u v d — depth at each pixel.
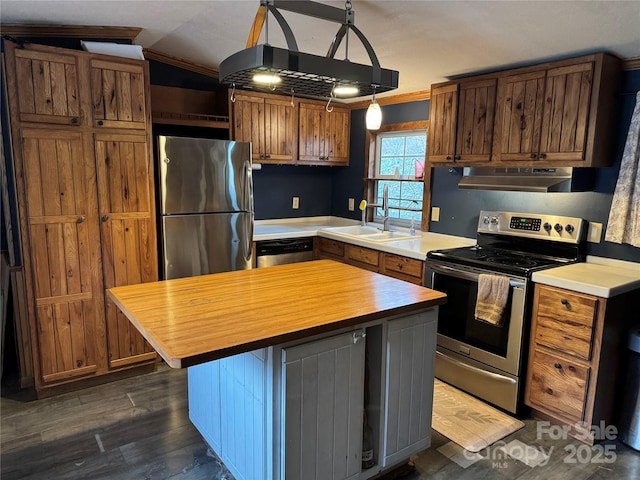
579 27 2.21
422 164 3.93
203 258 3.36
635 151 2.52
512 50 2.61
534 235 2.99
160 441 2.37
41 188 2.65
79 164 2.74
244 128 3.79
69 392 2.89
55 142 2.65
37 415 2.61
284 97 3.98
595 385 2.30
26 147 2.57
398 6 2.26
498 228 3.20
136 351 3.10
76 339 2.87
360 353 1.84
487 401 2.79
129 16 2.64
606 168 2.71
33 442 2.34
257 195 4.39
